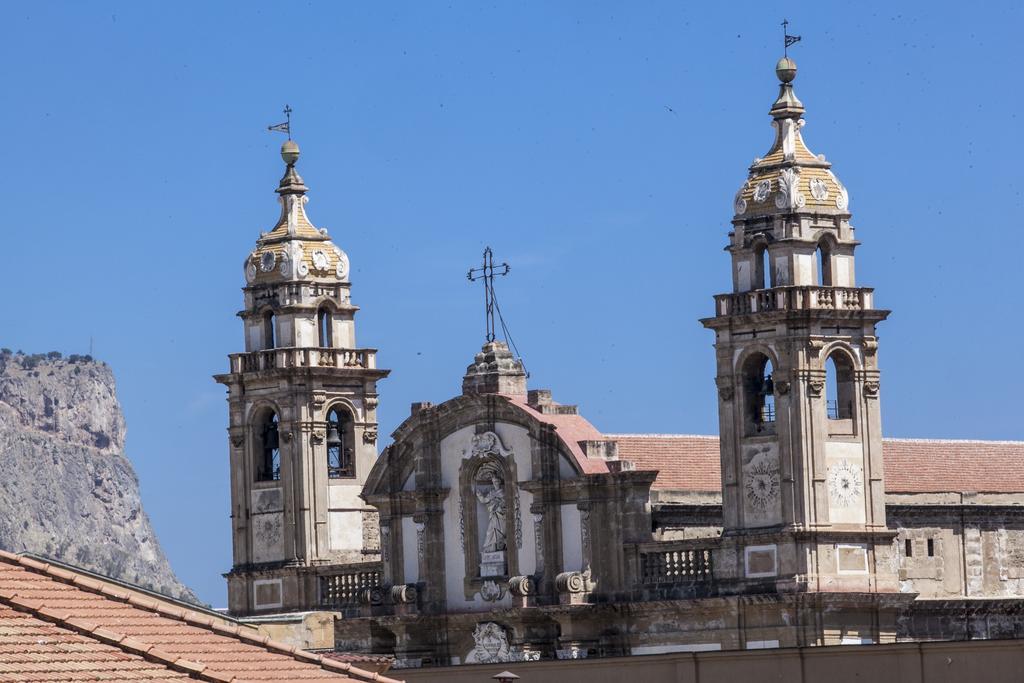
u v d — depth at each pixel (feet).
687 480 537.65
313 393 570.87
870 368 499.10
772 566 489.67
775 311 491.31
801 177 501.15
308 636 414.82
